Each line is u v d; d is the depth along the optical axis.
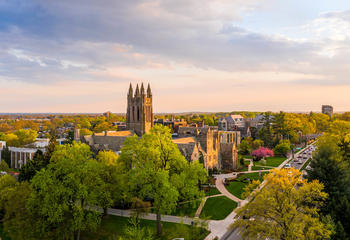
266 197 40.25
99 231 55.94
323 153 62.09
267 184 42.41
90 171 52.44
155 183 52.62
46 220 48.81
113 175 60.47
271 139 168.88
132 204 67.44
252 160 136.25
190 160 90.88
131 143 59.88
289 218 39.94
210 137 107.88
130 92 136.75
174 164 60.16
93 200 50.00
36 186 49.31
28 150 129.12
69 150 53.81
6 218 50.38
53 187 47.62
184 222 59.56
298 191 40.94
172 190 50.12
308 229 37.94
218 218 62.38
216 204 71.19
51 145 82.94
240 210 42.62
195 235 50.62
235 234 53.91
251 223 41.66
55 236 50.72
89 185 52.12
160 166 59.00
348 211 46.25
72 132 150.62
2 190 56.97
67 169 50.03
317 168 59.34
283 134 183.88
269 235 38.69
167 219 61.50
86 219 51.31
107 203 59.59
